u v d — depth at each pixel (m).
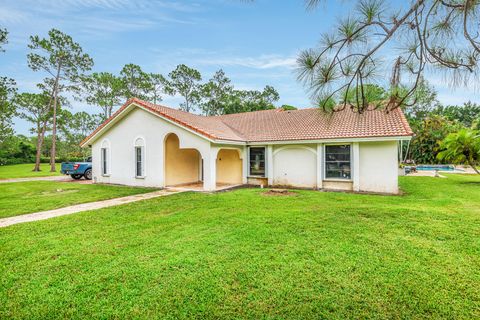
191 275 3.94
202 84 41.88
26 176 22.42
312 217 7.11
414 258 4.43
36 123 30.28
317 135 12.95
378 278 3.78
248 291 3.50
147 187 14.11
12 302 3.31
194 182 16.42
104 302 3.30
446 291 3.44
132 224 6.72
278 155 14.25
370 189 11.87
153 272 4.05
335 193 11.51
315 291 3.47
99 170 16.44
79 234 5.93
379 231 5.85
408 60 3.12
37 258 4.61
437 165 29.22
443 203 8.95
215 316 3.02
